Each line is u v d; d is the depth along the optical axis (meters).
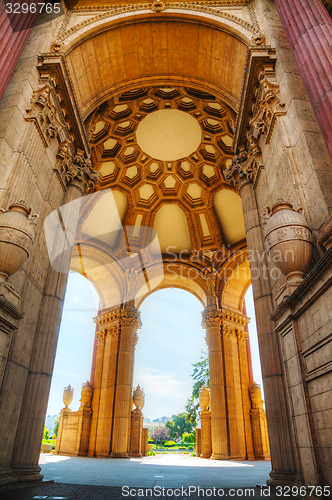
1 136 6.44
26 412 6.21
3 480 5.13
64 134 8.90
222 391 17.81
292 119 6.87
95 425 18.08
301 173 6.28
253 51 8.13
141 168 21.67
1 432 5.46
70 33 9.27
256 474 7.93
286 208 5.88
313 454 4.44
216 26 9.64
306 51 6.56
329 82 5.80
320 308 4.42
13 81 7.51
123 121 18.70
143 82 11.34
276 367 6.62
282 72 7.60
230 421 17.36
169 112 18.58
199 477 7.17
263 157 8.31
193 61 10.83
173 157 21.36
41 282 7.33
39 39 8.66
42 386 6.61
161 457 18.86
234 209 21.47
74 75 9.55
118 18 9.66
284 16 7.66
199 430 20.22
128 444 17.59
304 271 5.31
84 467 9.59
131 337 19.19
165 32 10.21
